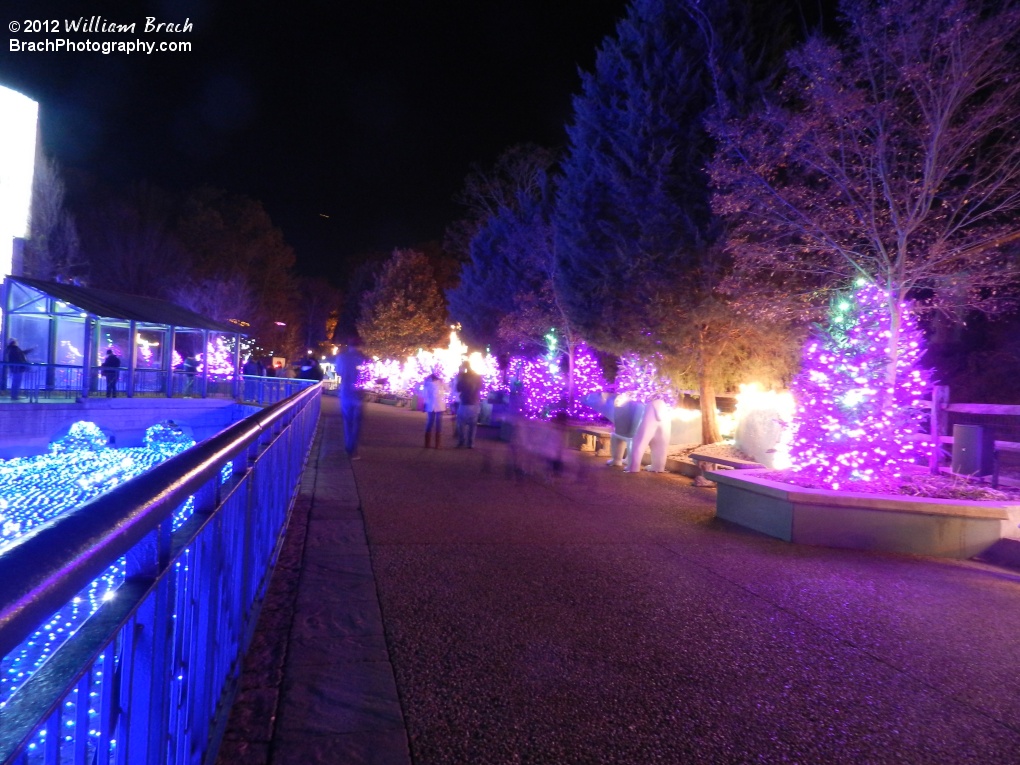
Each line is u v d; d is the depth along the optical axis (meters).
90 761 1.69
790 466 9.77
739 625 5.09
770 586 6.10
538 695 3.88
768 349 13.86
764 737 3.51
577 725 3.56
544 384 20.70
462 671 4.14
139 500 1.82
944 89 8.88
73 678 1.46
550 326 23.31
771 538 7.96
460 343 34.75
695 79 14.26
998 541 7.41
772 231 11.23
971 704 3.94
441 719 3.57
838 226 9.78
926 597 5.93
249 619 4.41
